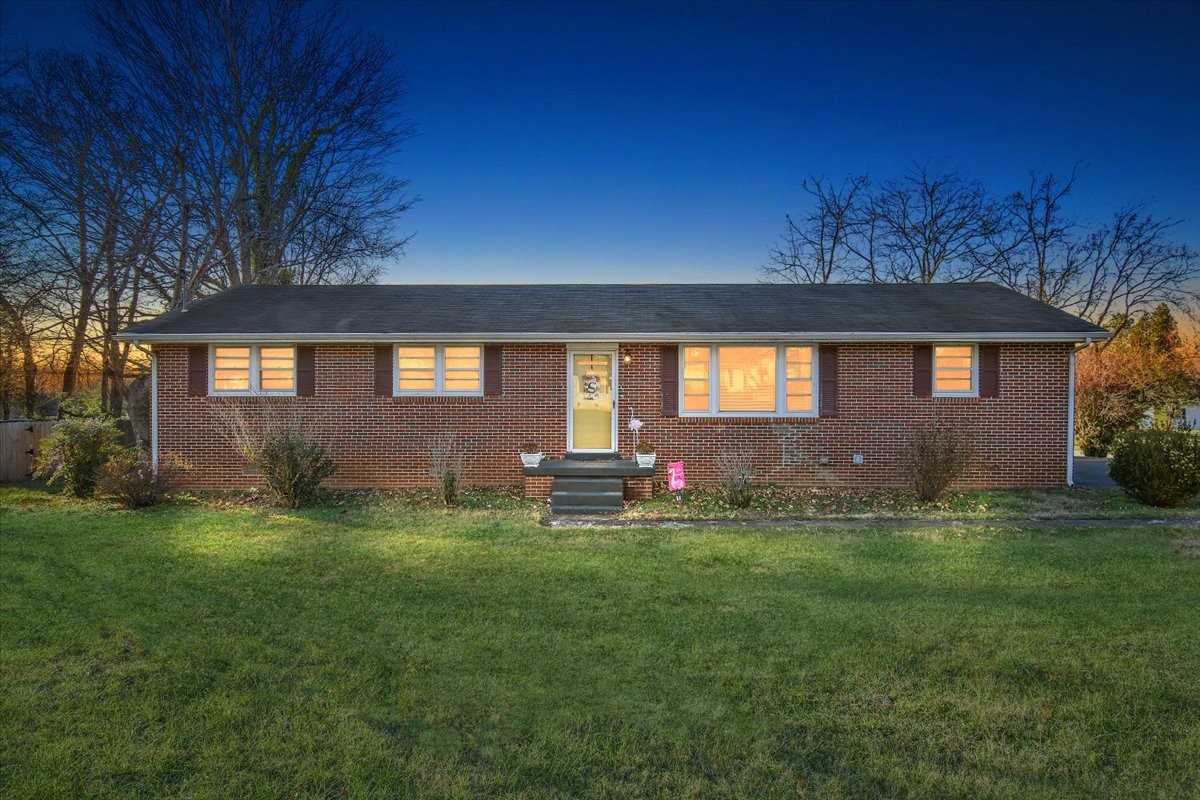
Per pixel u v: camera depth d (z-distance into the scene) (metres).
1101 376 28.88
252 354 14.81
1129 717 4.70
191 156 24.83
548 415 14.81
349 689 5.14
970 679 5.29
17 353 23.47
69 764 4.12
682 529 10.80
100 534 10.35
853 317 15.15
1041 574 8.24
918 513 12.06
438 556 9.10
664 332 14.17
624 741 4.42
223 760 4.18
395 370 14.82
